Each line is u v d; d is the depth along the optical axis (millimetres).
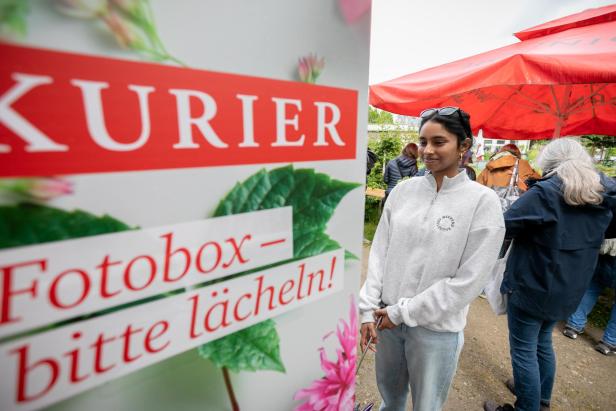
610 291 3746
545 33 2758
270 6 549
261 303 641
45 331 433
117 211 456
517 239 1659
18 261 401
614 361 2463
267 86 570
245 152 565
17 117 377
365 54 716
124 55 432
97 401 488
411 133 7312
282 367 694
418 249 1214
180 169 500
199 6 477
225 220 562
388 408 1501
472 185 1158
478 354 2508
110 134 437
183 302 541
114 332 483
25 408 436
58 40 389
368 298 1328
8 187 384
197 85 494
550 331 1772
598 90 3025
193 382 576
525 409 1688
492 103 3863
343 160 724
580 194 1444
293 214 657
